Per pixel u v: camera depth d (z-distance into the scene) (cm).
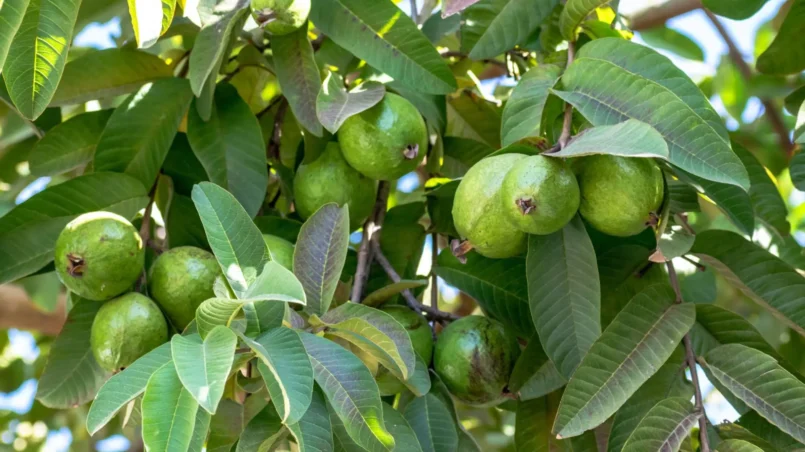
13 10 91
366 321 95
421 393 103
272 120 126
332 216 104
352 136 113
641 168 100
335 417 99
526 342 114
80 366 113
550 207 98
